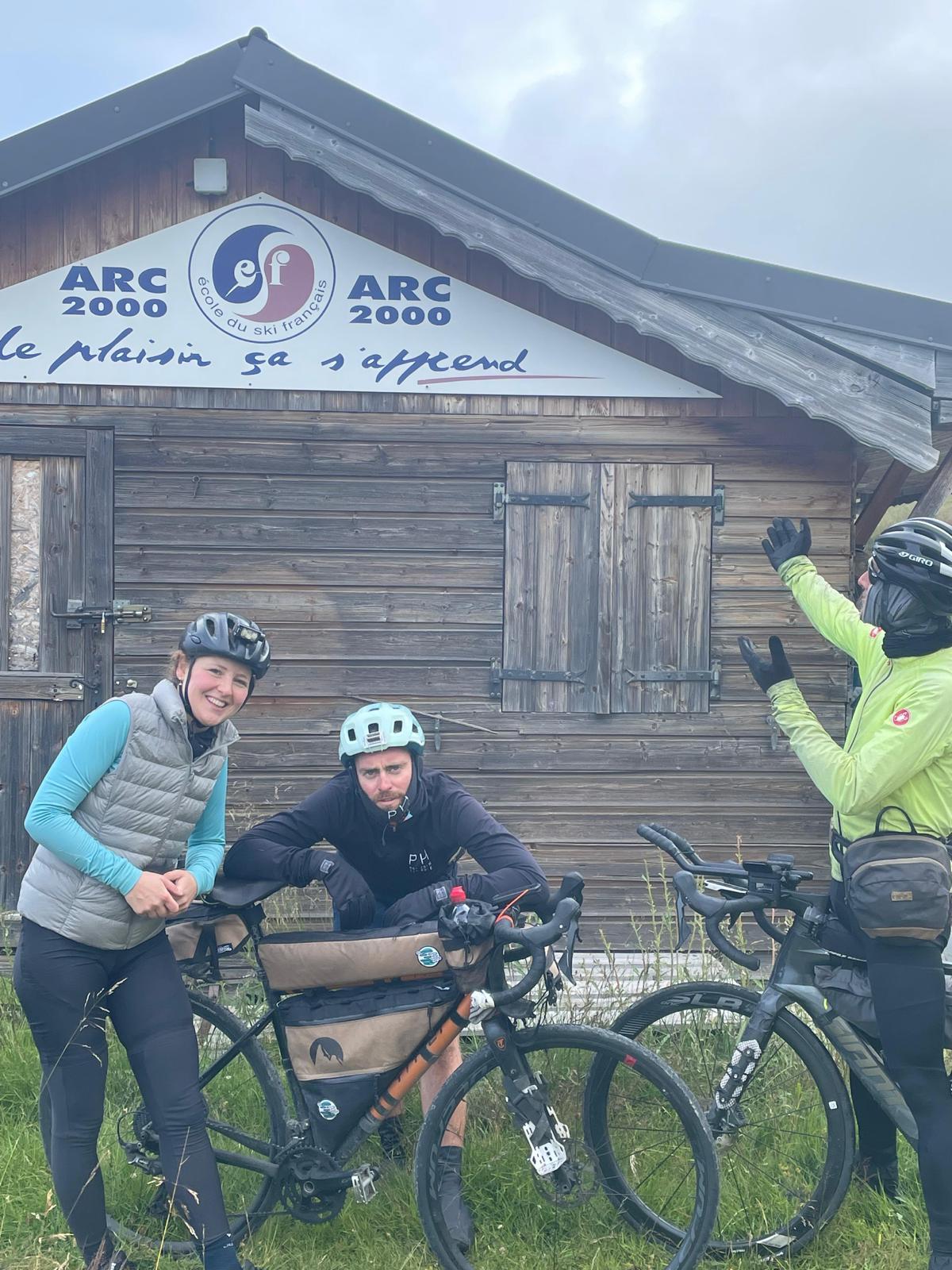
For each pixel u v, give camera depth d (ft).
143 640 18.07
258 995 14.24
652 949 18.22
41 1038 9.51
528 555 18.35
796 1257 10.28
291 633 18.21
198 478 18.07
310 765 18.22
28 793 17.94
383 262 18.06
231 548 18.13
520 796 18.42
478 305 18.15
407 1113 12.21
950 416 16.88
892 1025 9.43
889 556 9.50
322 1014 10.27
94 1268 9.66
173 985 9.86
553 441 18.34
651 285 16.52
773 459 18.39
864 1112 11.05
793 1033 10.41
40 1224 10.77
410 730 10.80
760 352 16.56
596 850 18.44
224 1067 10.81
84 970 9.40
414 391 18.17
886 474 19.20
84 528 17.99
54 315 17.83
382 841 11.27
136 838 9.42
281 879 10.71
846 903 10.18
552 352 18.24
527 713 18.38
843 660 18.44
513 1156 11.19
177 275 17.92
